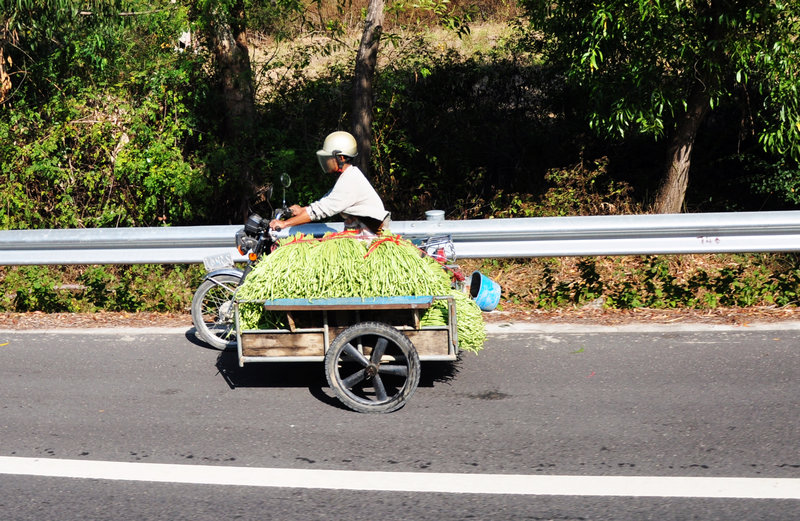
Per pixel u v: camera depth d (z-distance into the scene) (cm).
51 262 792
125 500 426
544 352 637
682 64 1052
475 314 564
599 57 1058
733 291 775
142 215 1276
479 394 558
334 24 1369
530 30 1395
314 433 503
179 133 1270
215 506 418
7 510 418
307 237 575
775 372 580
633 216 751
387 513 407
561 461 457
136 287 850
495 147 1384
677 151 1177
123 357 651
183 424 520
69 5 1210
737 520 393
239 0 1302
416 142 1384
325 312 537
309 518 404
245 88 1313
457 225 761
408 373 525
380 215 580
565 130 1383
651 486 427
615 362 611
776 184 1215
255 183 1313
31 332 727
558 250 765
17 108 1283
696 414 514
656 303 771
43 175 1216
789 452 461
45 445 493
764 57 955
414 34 1463
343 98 1372
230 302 643
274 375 604
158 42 1353
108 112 1269
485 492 425
